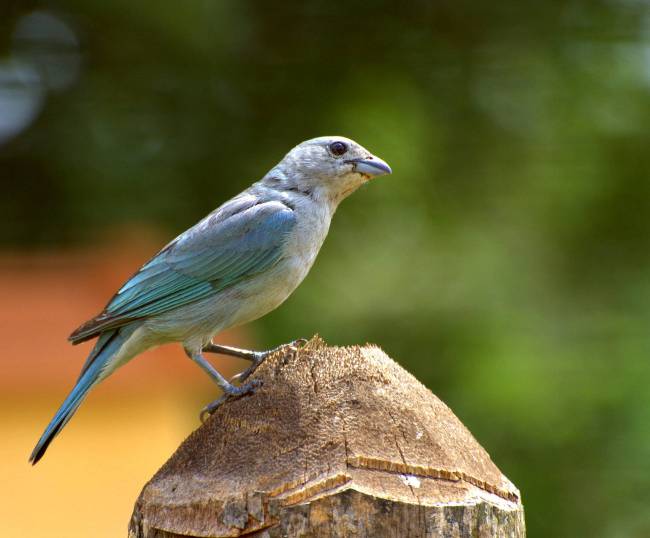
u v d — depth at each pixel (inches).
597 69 685.3
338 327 589.9
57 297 459.2
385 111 646.5
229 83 657.6
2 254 622.8
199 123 647.8
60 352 431.8
